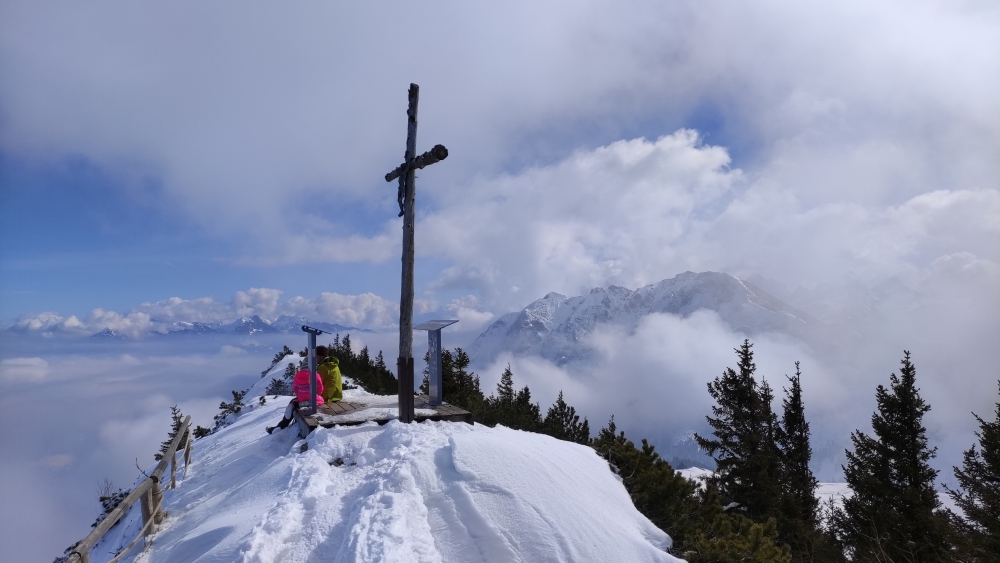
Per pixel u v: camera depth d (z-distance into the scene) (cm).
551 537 486
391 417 929
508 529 495
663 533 571
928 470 2584
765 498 2281
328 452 746
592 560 463
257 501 632
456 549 479
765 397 3000
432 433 793
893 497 2422
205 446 1190
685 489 736
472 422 965
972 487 2331
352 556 438
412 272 956
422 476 586
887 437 2677
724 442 2781
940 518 2164
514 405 1880
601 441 984
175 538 608
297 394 1015
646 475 725
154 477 653
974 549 2009
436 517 522
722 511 775
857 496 2638
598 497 607
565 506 532
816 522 2655
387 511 509
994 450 2295
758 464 2417
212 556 488
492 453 609
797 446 3186
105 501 994
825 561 1652
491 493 541
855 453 2797
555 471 612
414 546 466
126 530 709
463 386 1986
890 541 2125
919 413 2659
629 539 503
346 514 542
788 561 580
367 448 757
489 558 466
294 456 752
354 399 1171
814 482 3123
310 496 591
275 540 494
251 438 1075
